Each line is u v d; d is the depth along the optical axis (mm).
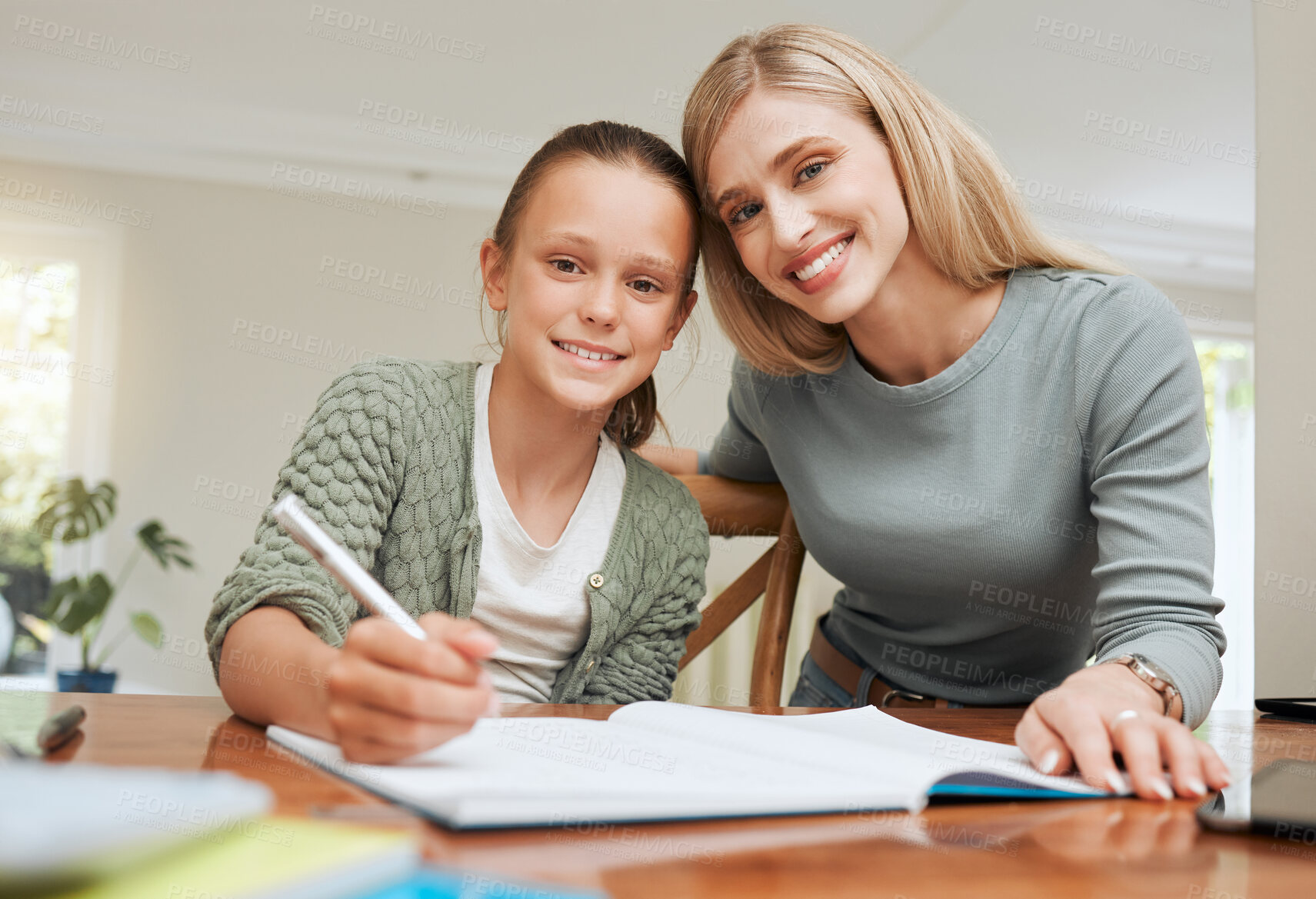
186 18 2867
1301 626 1212
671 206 896
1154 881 312
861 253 914
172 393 3592
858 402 1059
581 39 2916
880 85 912
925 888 292
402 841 220
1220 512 4816
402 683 392
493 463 938
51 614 3146
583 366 868
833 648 1242
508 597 907
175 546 3484
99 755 434
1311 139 1222
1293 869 332
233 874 190
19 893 163
